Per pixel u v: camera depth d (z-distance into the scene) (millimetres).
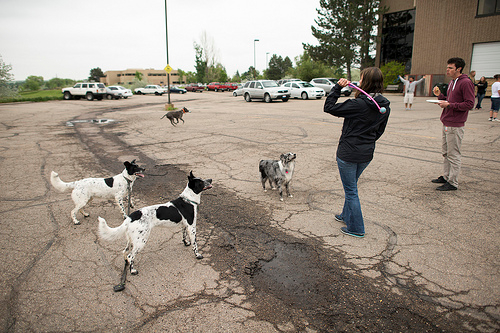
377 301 2922
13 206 5191
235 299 2980
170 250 3895
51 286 3184
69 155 8602
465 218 4488
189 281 3271
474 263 3441
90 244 4023
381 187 5812
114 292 3100
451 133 5324
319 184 6121
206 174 6824
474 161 7211
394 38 33406
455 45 24781
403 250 3748
